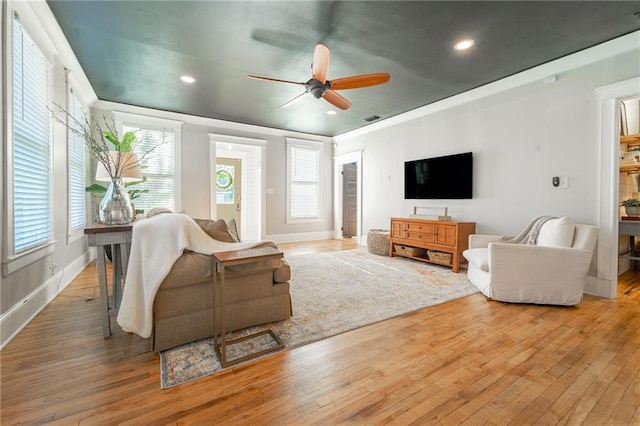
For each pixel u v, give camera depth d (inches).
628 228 139.1
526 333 80.0
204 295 75.2
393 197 209.5
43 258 97.4
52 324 84.4
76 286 119.8
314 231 265.1
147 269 69.4
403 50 111.8
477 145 153.9
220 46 108.7
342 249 215.0
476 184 154.8
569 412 50.3
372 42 106.0
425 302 104.1
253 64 123.3
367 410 50.7
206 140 210.2
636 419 48.6
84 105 151.6
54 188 107.6
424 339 76.7
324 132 252.5
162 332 69.8
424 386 57.2
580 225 106.4
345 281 130.4
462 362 65.8
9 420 47.7
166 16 90.9
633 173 161.6
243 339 75.5
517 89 135.9
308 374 61.2
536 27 97.3
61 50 109.0
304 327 83.5
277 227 246.2
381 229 219.3
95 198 166.9
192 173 205.5
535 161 130.1
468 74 134.2
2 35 71.9
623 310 96.8
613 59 106.9
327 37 102.5
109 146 174.2
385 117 204.2
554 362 65.7
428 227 161.8
